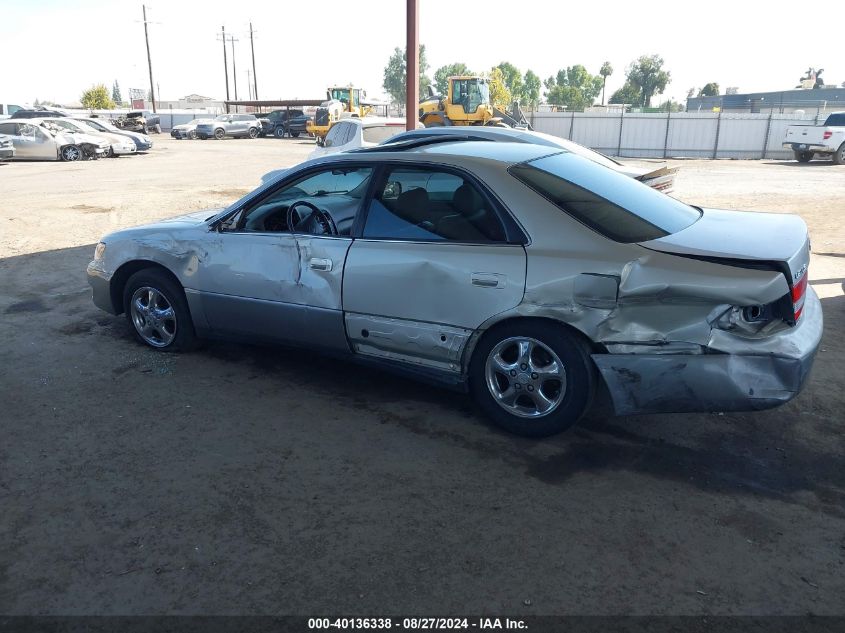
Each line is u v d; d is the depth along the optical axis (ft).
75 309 20.40
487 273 11.84
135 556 9.16
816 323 11.55
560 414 11.87
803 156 82.94
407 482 11.03
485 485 10.94
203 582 8.67
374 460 11.72
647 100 352.28
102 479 11.05
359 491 10.75
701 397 10.86
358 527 9.82
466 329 12.26
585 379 11.54
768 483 11.07
